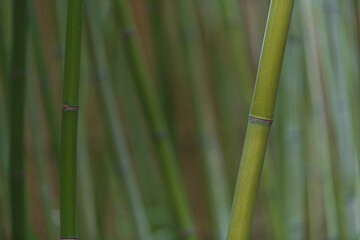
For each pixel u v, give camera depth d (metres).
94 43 3.18
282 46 2.16
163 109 4.23
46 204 3.53
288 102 3.81
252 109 2.19
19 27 2.60
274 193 3.82
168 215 4.06
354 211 3.31
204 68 4.79
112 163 3.53
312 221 3.96
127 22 2.90
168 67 4.21
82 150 3.64
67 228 2.31
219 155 4.64
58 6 3.37
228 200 4.33
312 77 3.32
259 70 2.18
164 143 3.01
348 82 3.21
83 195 3.63
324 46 3.19
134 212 3.54
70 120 2.29
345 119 3.22
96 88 3.24
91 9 3.15
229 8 3.69
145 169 4.57
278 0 2.15
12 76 2.63
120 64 4.31
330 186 3.40
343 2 3.20
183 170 5.55
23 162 2.71
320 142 3.41
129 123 4.50
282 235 3.84
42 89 3.25
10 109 2.66
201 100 4.56
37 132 3.46
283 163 3.88
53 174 4.46
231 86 4.71
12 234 2.75
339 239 3.36
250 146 2.20
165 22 4.12
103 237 3.89
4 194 3.32
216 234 4.24
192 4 4.08
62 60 3.46
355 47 3.23
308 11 3.20
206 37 4.79
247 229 2.21
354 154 3.25
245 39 4.58
